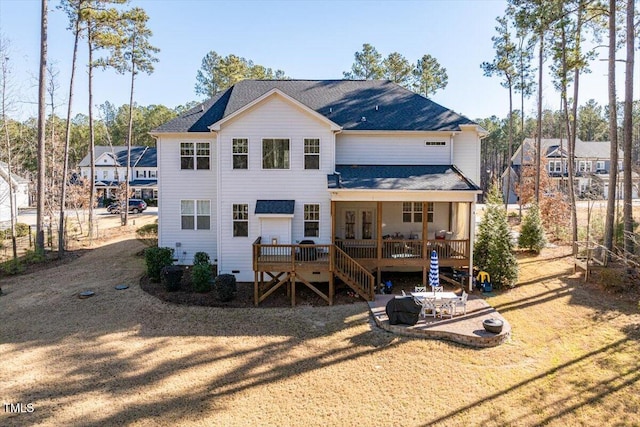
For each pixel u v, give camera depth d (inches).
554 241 965.2
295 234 661.3
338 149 713.0
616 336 451.8
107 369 390.6
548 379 369.1
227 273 668.1
